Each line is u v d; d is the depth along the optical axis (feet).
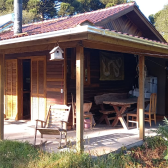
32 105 26.43
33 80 26.27
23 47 18.42
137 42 16.33
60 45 15.74
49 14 82.69
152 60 32.63
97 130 22.98
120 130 23.03
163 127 17.93
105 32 13.47
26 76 35.22
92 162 13.94
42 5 80.94
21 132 22.21
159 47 19.26
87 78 26.02
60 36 14.15
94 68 26.84
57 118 18.84
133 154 17.06
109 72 28.60
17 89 28.25
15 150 16.38
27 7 79.77
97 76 27.25
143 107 19.63
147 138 20.01
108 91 28.84
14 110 28.55
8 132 22.21
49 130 16.46
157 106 32.55
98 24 22.91
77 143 14.73
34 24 34.65
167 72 31.48
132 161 15.87
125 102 23.89
